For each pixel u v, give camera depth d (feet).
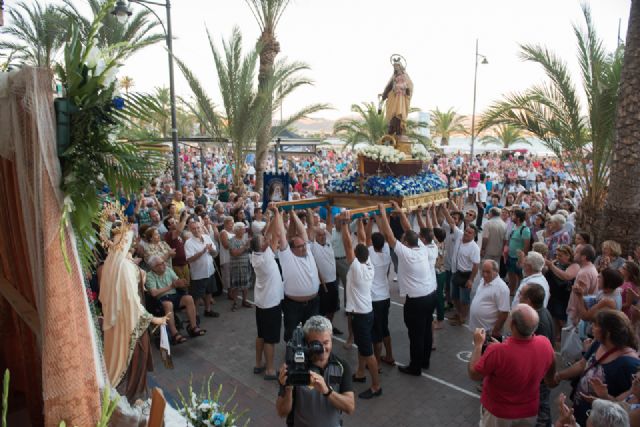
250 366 22.65
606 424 9.80
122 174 9.32
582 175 33.88
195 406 12.58
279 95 52.34
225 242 30.04
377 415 18.60
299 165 113.29
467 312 28.37
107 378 10.12
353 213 20.36
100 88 8.91
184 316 28.89
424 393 20.26
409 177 25.39
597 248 29.09
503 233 31.71
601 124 30.73
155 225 32.81
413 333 21.21
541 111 34.17
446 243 29.22
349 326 24.43
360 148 24.94
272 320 20.99
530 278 19.26
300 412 11.41
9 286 12.20
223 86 49.98
